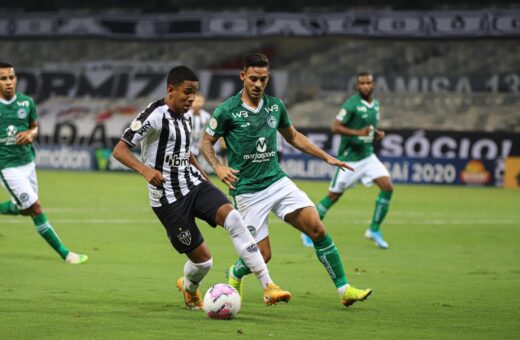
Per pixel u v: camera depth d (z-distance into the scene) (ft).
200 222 189.26
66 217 192.13
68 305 87.04
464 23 388.16
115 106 437.17
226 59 462.19
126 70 451.94
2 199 233.14
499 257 139.03
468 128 387.34
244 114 88.22
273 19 414.82
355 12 402.31
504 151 332.19
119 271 114.73
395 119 398.21
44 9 470.80
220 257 133.39
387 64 437.58
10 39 448.65
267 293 82.53
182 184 83.46
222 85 429.79
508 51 426.51
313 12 434.71
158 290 98.78
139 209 215.92
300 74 428.56
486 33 385.09
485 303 92.99
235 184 90.07
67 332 72.69
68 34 440.86
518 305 91.76
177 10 440.86
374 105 154.40
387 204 151.12
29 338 70.03
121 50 487.20
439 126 391.24
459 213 223.10
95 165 390.01
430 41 393.70
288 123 91.40
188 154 84.17
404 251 145.79
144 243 149.28
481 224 195.52
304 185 319.68
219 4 458.09
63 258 122.72
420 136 342.23
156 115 81.56
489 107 394.32
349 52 449.48
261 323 78.79
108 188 284.61
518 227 190.08
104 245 145.07
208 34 425.28
